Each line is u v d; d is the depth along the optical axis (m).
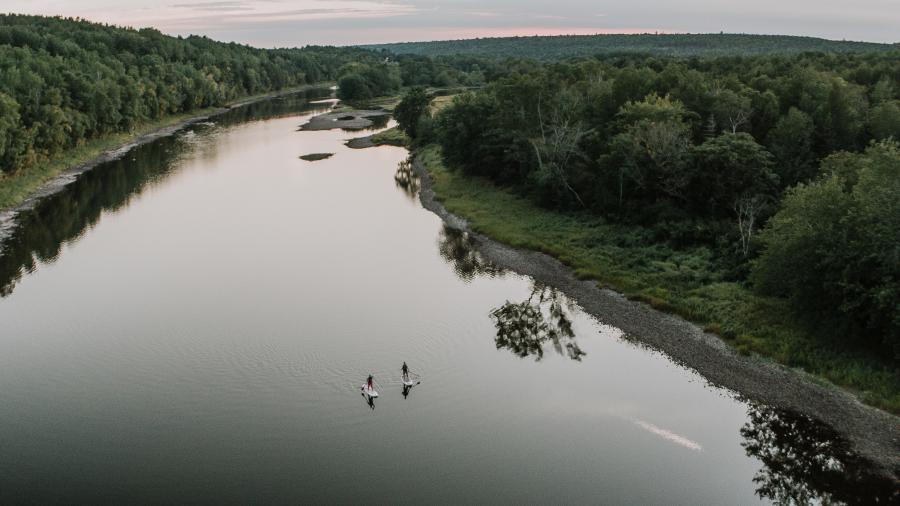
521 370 41.12
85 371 40.34
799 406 36.34
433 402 37.47
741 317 45.38
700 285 51.06
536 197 75.56
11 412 35.97
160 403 37.00
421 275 57.09
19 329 45.97
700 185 61.59
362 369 40.94
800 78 78.75
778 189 63.00
